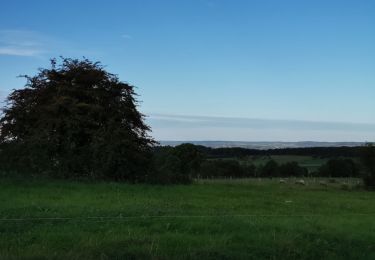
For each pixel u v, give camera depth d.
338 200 28.64
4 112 32.62
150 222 13.52
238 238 12.02
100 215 14.47
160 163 38.53
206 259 9.81
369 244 12.89
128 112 33.91
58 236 11.00
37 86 33.38
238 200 23.67
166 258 9.54
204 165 75.38
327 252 11.45
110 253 9.55
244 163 85.31
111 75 34.25
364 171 49.91
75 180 28.70
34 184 24.72
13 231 11.46
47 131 30.94
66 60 33.75
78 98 33.25
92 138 31.86
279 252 10.93
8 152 31.08
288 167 81.94
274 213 18.55
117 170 31.64
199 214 16.08
